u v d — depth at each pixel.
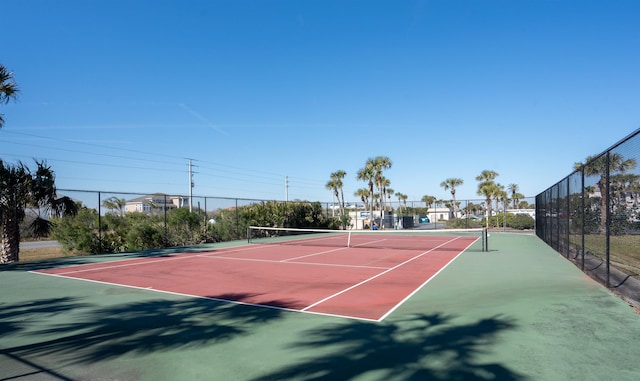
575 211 12.55
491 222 45.25
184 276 11.07
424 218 72.81
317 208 35.94
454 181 76.56
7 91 14.23
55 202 15.10
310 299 7.98
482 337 5.38
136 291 8.98
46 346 5.25
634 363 4.45
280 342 5.31
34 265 13.62
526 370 4.28
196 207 23.77
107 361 4.70
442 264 13.27
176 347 5.16
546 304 7.21
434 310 6.92
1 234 14.65
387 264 13.44
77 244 17.33
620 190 7.82
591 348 4.93
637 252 7.15
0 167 14.13
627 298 7.42
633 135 6.65
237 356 4.81
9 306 7.60
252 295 8.45
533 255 15.75
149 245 20.12
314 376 4.20
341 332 5.71
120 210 19.47
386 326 5.98
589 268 10.58
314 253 17.34
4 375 4.33
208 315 6.77
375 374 4.23
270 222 29.44
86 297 8.38
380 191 51.97
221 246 21.22
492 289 8.72
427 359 4.63
